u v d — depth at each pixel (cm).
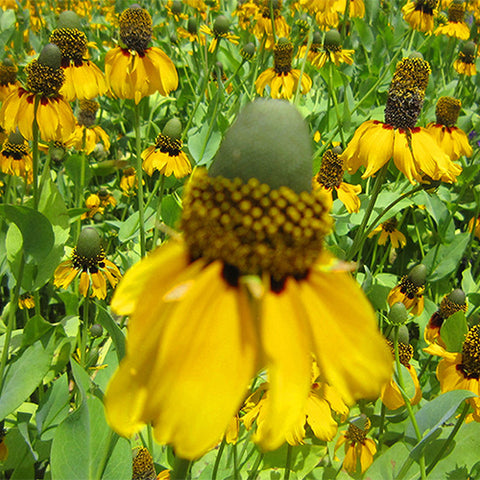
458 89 45
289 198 7
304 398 6
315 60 32
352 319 7
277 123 7
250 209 7
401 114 19
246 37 46
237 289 7
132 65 21
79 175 24
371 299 23
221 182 7
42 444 17
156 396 6
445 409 15
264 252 7
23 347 15
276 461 19
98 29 58
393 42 48
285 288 7
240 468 18
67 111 19
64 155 28
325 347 7
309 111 36
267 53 37
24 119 18
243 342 7
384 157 18
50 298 25
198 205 7
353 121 33
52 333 15
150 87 21
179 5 52
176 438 6
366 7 50
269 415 6
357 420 16
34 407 20
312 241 7
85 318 19
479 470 16
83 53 22
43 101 19
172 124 24
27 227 14
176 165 24
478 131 38
